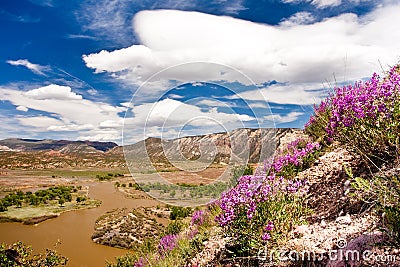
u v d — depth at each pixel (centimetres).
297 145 687
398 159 372
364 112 402
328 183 469
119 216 3059
